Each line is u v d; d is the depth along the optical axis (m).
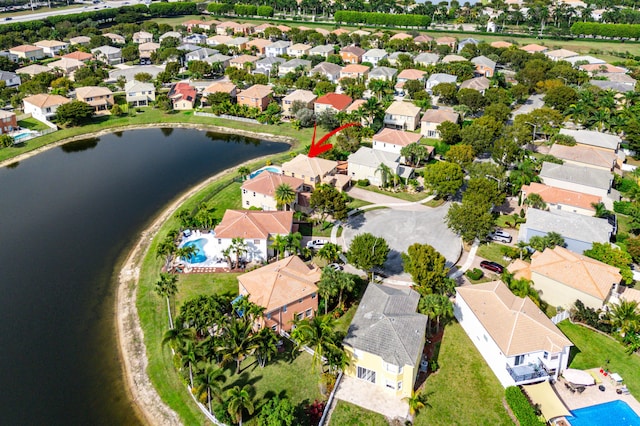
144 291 80.31
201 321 64.69
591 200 98.56
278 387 60.84
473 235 86.50
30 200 112.56
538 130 138.00
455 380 61.66
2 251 92.75
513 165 121.50
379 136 131.62
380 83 170.50
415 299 68.88
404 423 55.88
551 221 89.69
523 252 85.38
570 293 73.38
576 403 58.72
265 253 86.25
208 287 79.38
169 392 61.94
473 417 56.78
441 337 68.75
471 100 155.00
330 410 57.41
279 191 95.69
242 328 61.91
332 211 95.44
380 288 70.81
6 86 180.88
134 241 96.25
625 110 146.00
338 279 69.62
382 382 59.75
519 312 63.19
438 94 175.88
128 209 108.56
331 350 59.16
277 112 164.62
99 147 144.62
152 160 135.25
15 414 60.31
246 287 71.44
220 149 142.88
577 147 121.31
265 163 127.75
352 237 93.69
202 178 123.12
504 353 59.09
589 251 82.12
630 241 85.25
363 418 56.50
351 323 64.25
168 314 74.44
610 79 184.38
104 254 92.19
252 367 64.00
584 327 70.69
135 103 173.12
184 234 94.25
